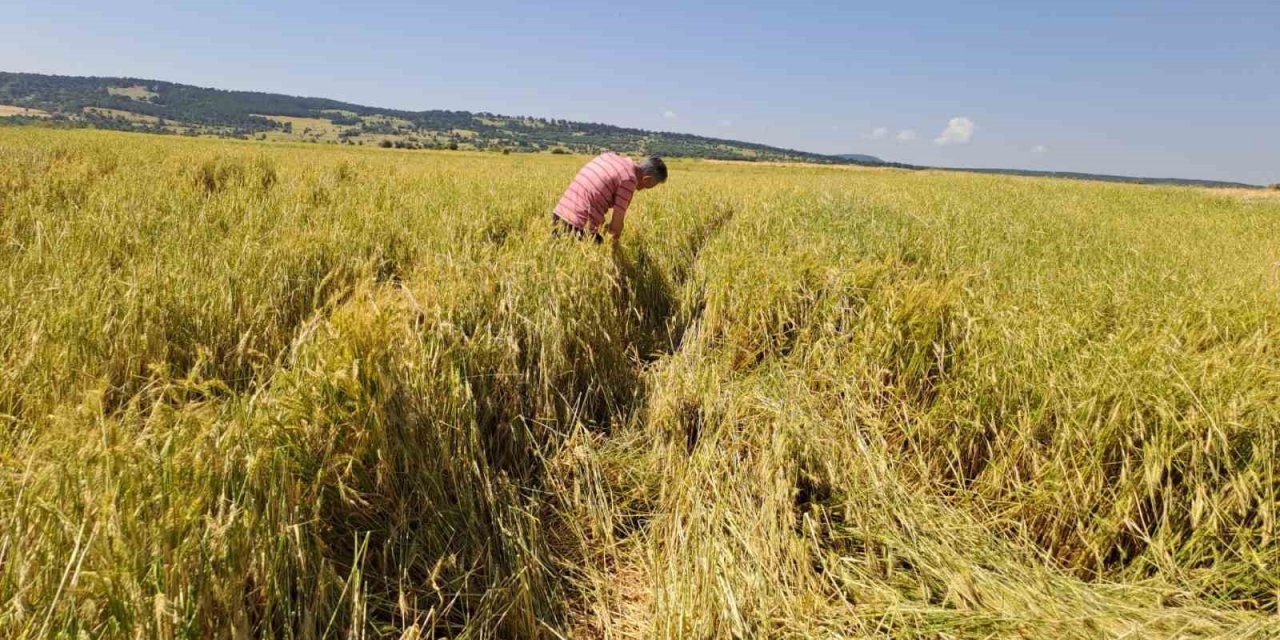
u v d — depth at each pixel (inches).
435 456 95.5
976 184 681.0
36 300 112.7
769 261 177.6
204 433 70.6
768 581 86.9
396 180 340.8
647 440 125.9
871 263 181.5
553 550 98.5
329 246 170.4
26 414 88.3
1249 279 188.7
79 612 55.7
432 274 148.2
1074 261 211.6
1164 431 96.8
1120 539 96.3
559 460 114.7
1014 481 106.2
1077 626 79.4
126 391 102.0
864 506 102.1
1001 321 132.4
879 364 132.6
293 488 73.5
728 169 2058.3
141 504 62.4
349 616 72.6
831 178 728.3
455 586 84.4
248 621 63.6
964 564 90.2
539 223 202.1
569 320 134.8
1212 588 88.4
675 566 89.9
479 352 115.2
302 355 95.3
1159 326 136.8
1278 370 108.7
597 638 84.7
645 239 212.8
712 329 161.6
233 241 162.9
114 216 184.1
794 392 128.3
